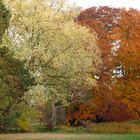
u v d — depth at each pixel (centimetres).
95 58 5059
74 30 4522
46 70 4431
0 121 3659
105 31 7000
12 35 4378
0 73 3441
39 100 4394
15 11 4362
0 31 3547
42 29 4356
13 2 4384
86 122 6650
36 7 4406
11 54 3606
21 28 4338
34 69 4347
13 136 5366
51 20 4466
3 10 3631
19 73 3609
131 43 6694
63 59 4416
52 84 4522
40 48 4325
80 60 4550
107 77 6625
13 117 3744
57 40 4425
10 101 3572
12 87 3522
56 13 4597
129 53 6644
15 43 4362
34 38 4384
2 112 3569
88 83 4647
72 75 4522
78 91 5316
